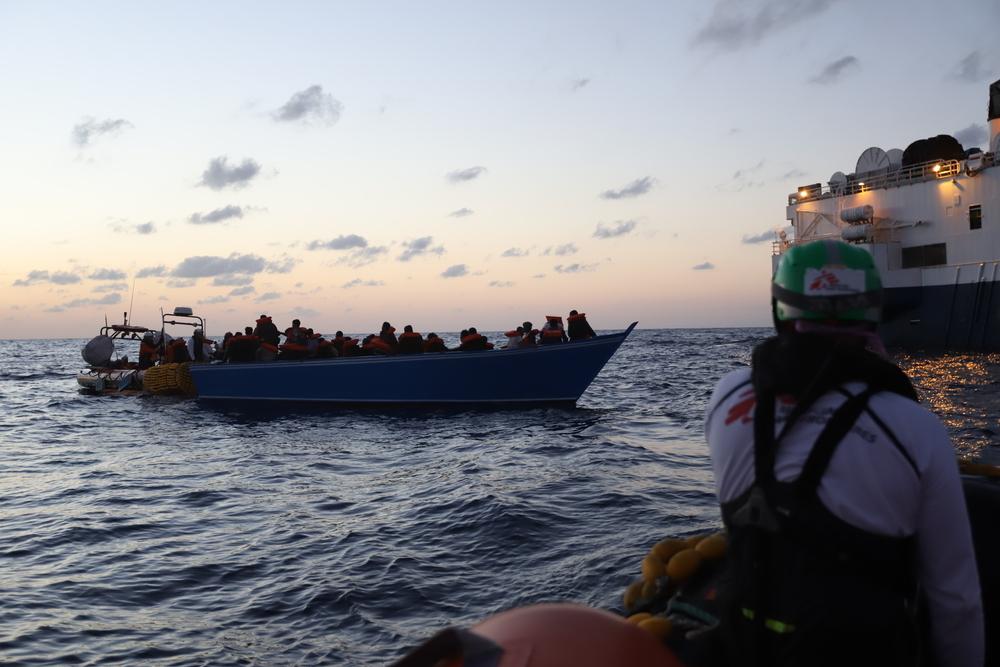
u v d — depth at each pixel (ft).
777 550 4.54
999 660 6.09
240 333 76.07
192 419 63.87
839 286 4.68
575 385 64.69
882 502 4.35
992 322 110.22
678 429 49.90
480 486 30.66
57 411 73.05
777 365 4.71
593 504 26.48
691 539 6.36
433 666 4.38
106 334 94.68
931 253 118.73
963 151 123.34
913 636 4.71
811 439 4.49
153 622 17.17
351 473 36.86
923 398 61.67
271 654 15.30
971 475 7.08
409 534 23.72
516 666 4.25
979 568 6.15
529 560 20.38
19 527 26.76
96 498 31.91
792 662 4.43
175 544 23.80
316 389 69.36
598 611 4.82
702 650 5.08
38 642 16.10
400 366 65.82
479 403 65.36
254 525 26.11
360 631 16.26
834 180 133.69
